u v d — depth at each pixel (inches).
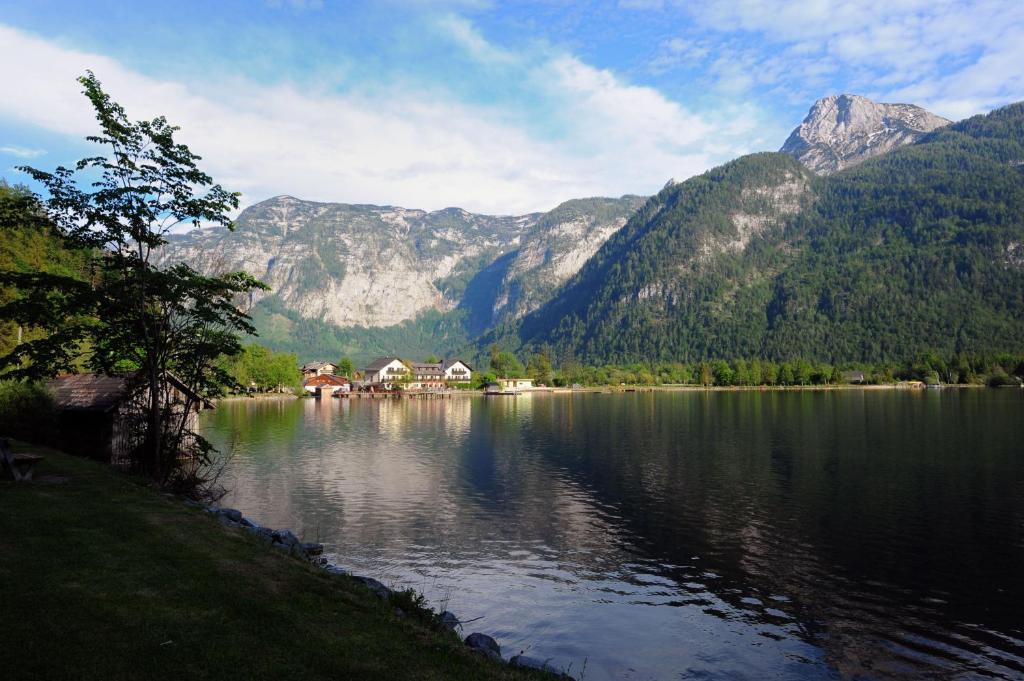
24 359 1643.7
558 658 815.1
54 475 1020.5
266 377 7165.4
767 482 1931.6
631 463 2315.5
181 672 424.5
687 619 943.0
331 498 1695.4
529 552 1248.2
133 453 1317.7
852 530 1405.0
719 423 3841.0
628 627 911.7
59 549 627.8
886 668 803.4
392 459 2407.7
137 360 1299.2
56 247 2209.6
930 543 1306.6
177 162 1179.3
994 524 1443.2
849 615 961.5
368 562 1168.2
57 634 447.5
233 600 563.8
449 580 1088.2
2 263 1891.0
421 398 7682.1
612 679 765.3
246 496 1708.9
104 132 1104.8
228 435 3203.7
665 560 1208.8
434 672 500.4
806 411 4771.2
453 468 2202.3
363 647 518.9
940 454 2442.2
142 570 603.5
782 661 816.9
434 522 1460.4
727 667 801.6
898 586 1077.1
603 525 1446.9
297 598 600.4
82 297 1118.4
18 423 1481.3
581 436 3208.7
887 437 2997.0
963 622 935.0
